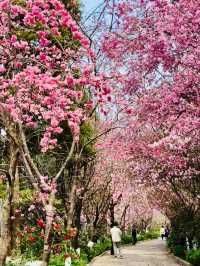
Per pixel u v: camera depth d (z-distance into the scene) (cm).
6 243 1154
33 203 2069
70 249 1802
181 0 1180
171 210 3384
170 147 1739
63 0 1462
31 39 1338
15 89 1134
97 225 3450
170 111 1380
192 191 2502
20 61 1190
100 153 2697
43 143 1228
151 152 2109
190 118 1411
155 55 1252
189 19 1170
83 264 1855
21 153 959
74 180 1697
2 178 1867
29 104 1245
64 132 2069
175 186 2666
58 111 1165
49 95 1187
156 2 1230
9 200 1162
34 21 1079
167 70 1272
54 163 2220
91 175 2372
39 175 954
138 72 1398
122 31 1357
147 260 2714
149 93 1442
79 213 2244
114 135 2253
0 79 1138
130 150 2158
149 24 1311
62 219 2252
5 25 1122
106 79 1160
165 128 1652
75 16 1406
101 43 1398
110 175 3048
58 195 2244
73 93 1184
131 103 1549
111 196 3406
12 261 1420
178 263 2484
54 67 1210
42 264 888
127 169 2656
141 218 6025
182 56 1218
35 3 1065
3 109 1037
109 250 3484
